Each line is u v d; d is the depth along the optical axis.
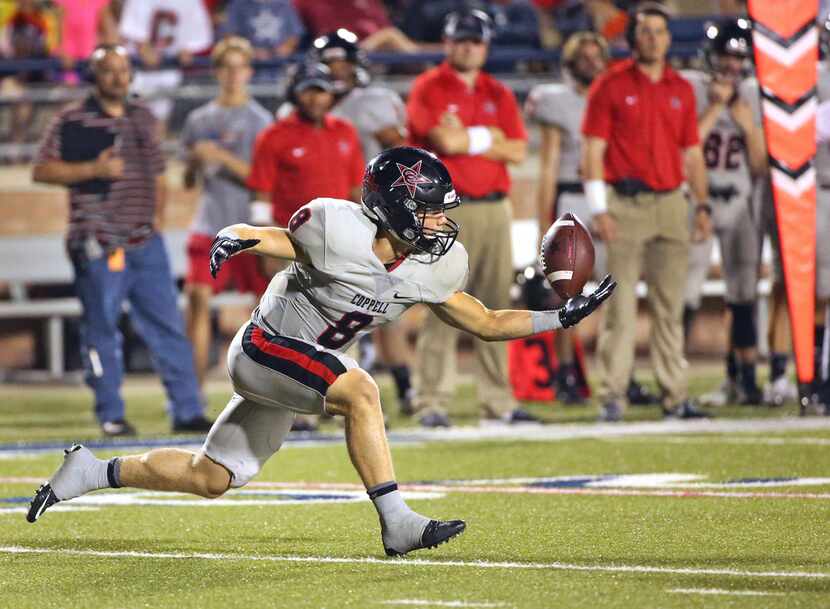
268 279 35.41
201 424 35.94
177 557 18.88
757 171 38.22
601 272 39.09
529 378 42.44
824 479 25.50
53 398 46.50
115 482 19.34
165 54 51.91
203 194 39.81
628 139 34.28
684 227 35.00
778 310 38.81
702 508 22.30
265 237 17.62
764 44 33.47
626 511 22.16
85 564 18.44
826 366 36.75
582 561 18.03
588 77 38.38
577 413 38.78
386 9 54.38
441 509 22.73
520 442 32.06
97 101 35.28
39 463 29.89
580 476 26.56
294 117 34.62
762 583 16.39
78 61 51.53
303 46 52.50
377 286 18.02
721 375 48.56
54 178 34.72
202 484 18.98
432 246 17.86
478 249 34.41
